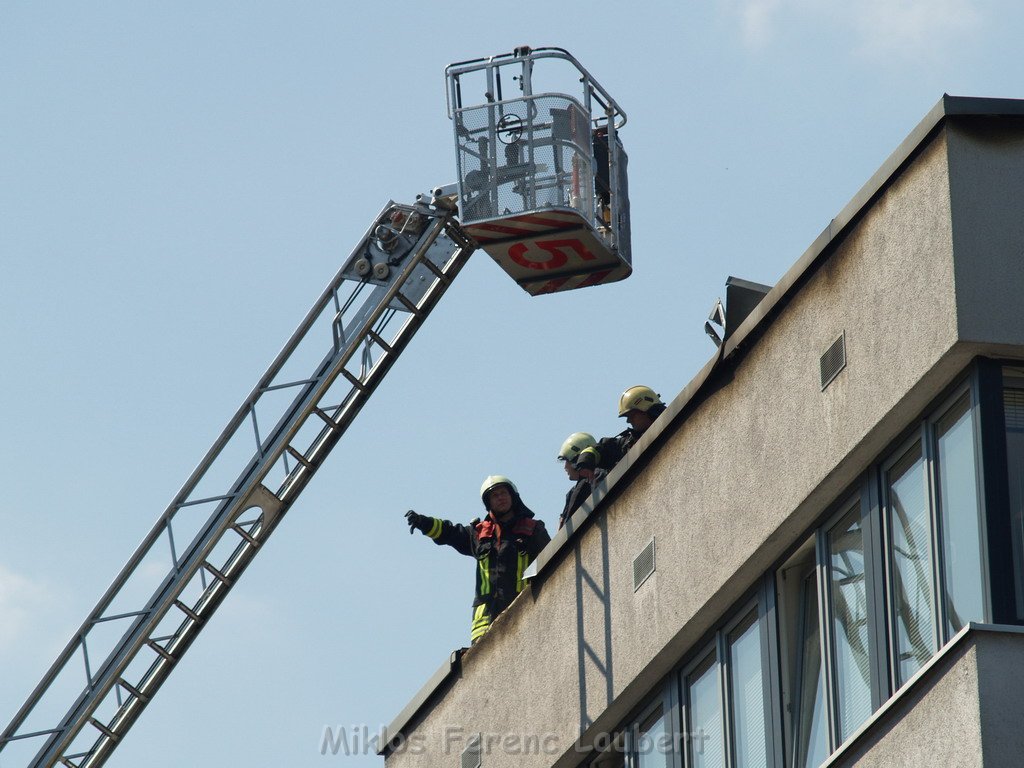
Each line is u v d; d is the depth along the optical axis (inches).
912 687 1327.5
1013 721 1253.1
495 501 2190.0
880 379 1462.8
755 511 1627.7
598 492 1915.6
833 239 1547.7
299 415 2709.2
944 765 1284.4
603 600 1894.7
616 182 2429.9
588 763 1946.4
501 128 2320.4
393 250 2706.7
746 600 1675.7
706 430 1731.1
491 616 2171.5
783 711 1581.0
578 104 2326.5
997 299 1378.0
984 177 1407.5
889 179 1477.6
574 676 1936.5
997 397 1371.8
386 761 2326.5
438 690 2241.6
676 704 1777.8
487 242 2365.9
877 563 1461.6
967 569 1350.9
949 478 1391.5
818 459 1537.9
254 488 2741.1
